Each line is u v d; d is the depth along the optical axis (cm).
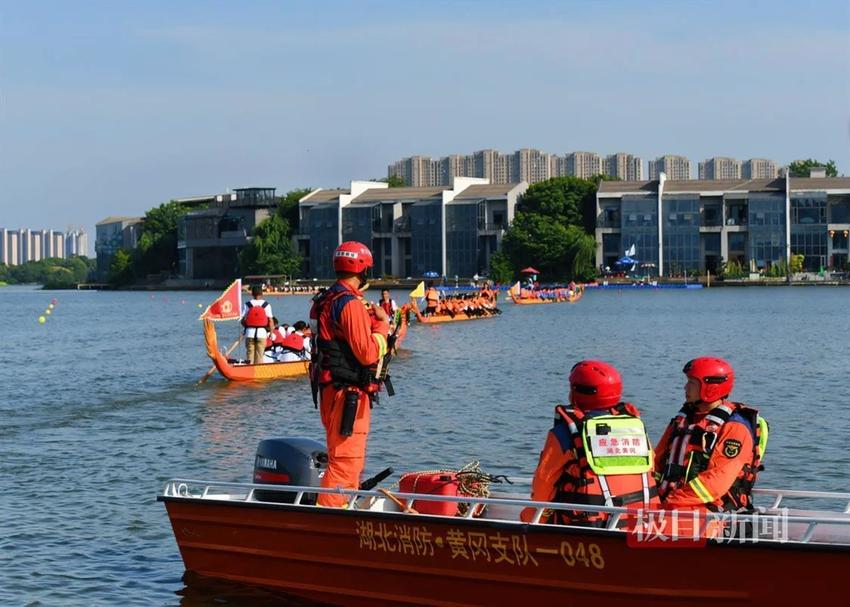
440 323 7075
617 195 15125
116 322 8169
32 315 9881
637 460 1027
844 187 14662
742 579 966
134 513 1599
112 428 2389
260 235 17438
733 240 15012
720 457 1019
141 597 1238
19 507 1638
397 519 1097
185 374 3600
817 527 1068
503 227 15775
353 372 1164
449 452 2045
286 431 2339
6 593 1255
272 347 3384
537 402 2762
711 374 1032
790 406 2634
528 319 7556
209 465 1952
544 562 1032
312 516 1154
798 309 8575
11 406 2781
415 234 16175
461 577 1076
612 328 6262
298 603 1190
